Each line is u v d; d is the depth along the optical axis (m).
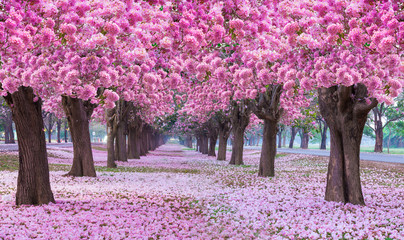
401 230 7.65
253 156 50.03
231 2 8.45
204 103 26.22
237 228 8.17
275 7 9.73
